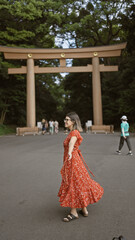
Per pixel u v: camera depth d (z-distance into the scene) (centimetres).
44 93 4162
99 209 340
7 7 2611
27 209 344
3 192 430
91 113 3869
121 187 451
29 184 484
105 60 4034
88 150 1013
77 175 306
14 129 2958
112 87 3120
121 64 3319
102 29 3619
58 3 3050
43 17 3148
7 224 291
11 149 1103
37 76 3591
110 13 3173
